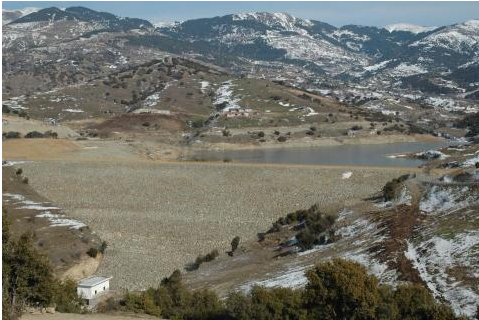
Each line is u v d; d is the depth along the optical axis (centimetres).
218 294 5525
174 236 8819
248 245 8206
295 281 5397
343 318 3672
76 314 3878
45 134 17750
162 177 11481
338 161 15825
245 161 15912
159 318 4209
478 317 3691
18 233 7994
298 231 8181
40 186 11275
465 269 4888
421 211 7088
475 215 6112
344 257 5959
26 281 3594
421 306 3712
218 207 10000
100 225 9294
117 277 7169
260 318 3909
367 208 8069
